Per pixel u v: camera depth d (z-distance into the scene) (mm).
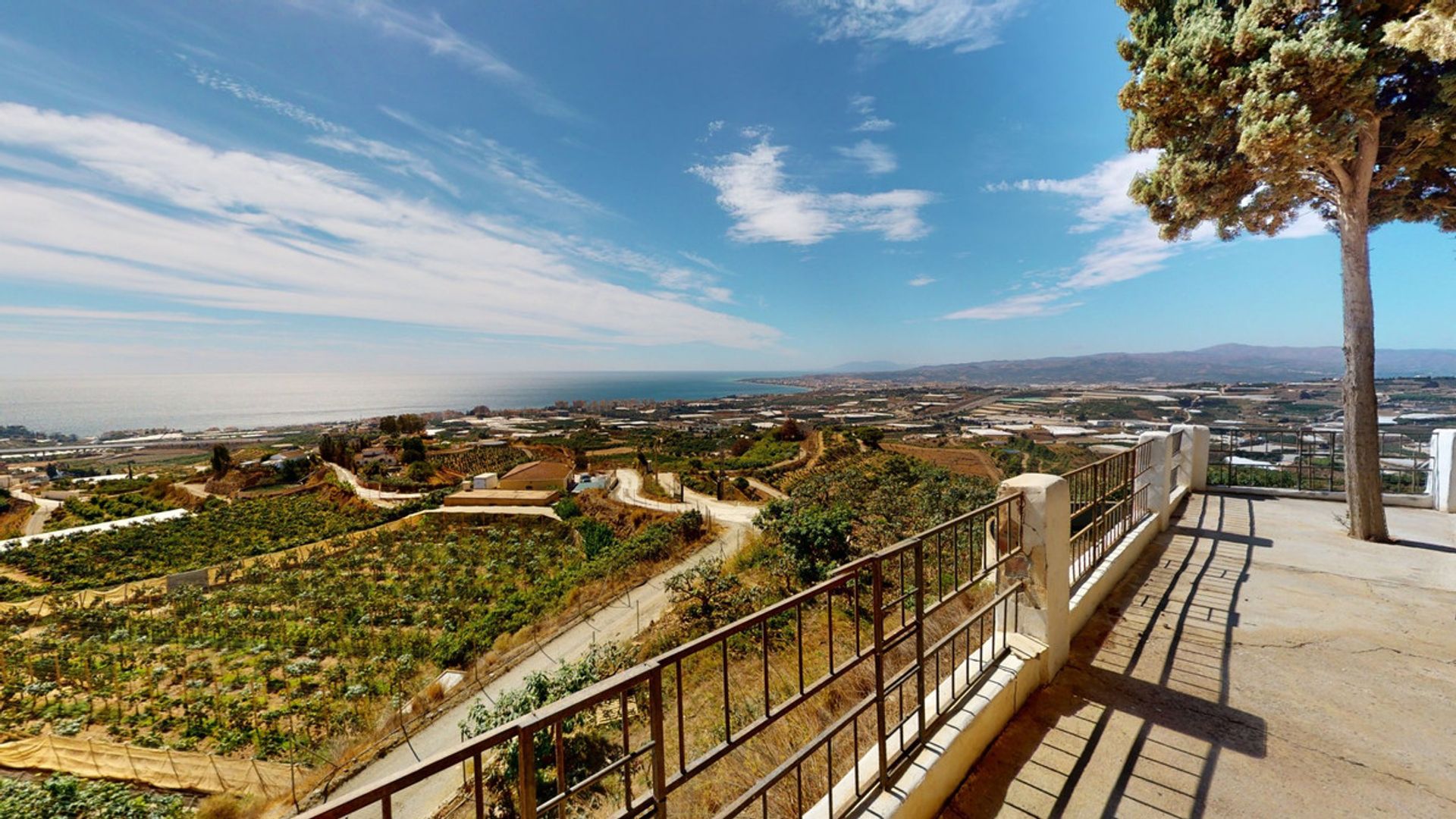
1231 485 7137
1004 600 2980
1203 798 2141
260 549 38406
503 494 48594
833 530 12664
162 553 39000
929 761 2131
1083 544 3824
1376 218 5902
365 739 13359
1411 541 5043
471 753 975
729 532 28312
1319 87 4355
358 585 28156
